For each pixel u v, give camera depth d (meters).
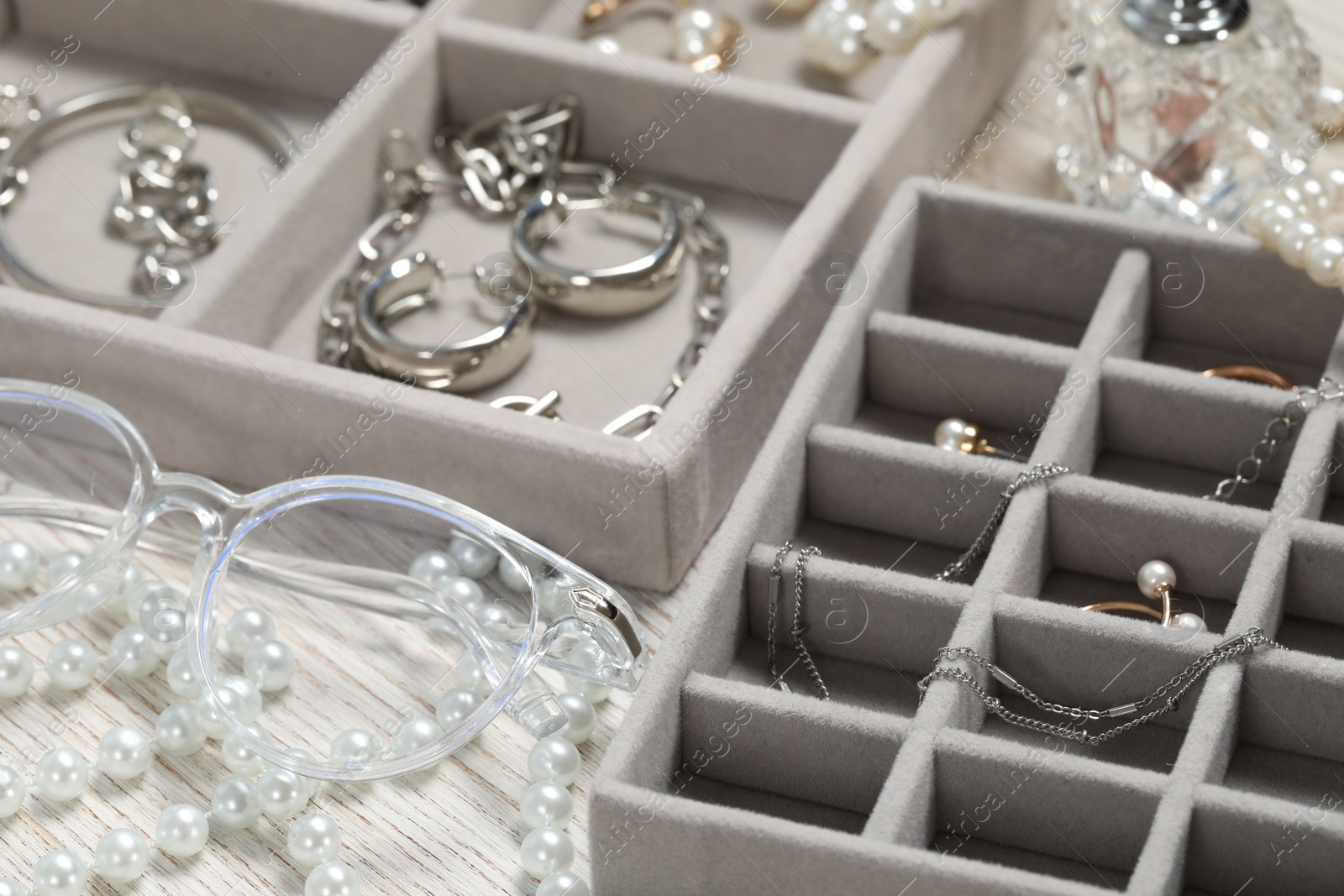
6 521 0.60
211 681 0.56
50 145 0.66
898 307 0.62
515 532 0.57
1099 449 0.60
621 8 0.68
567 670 0.57
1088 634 0.56
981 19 0.64
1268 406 0.58
